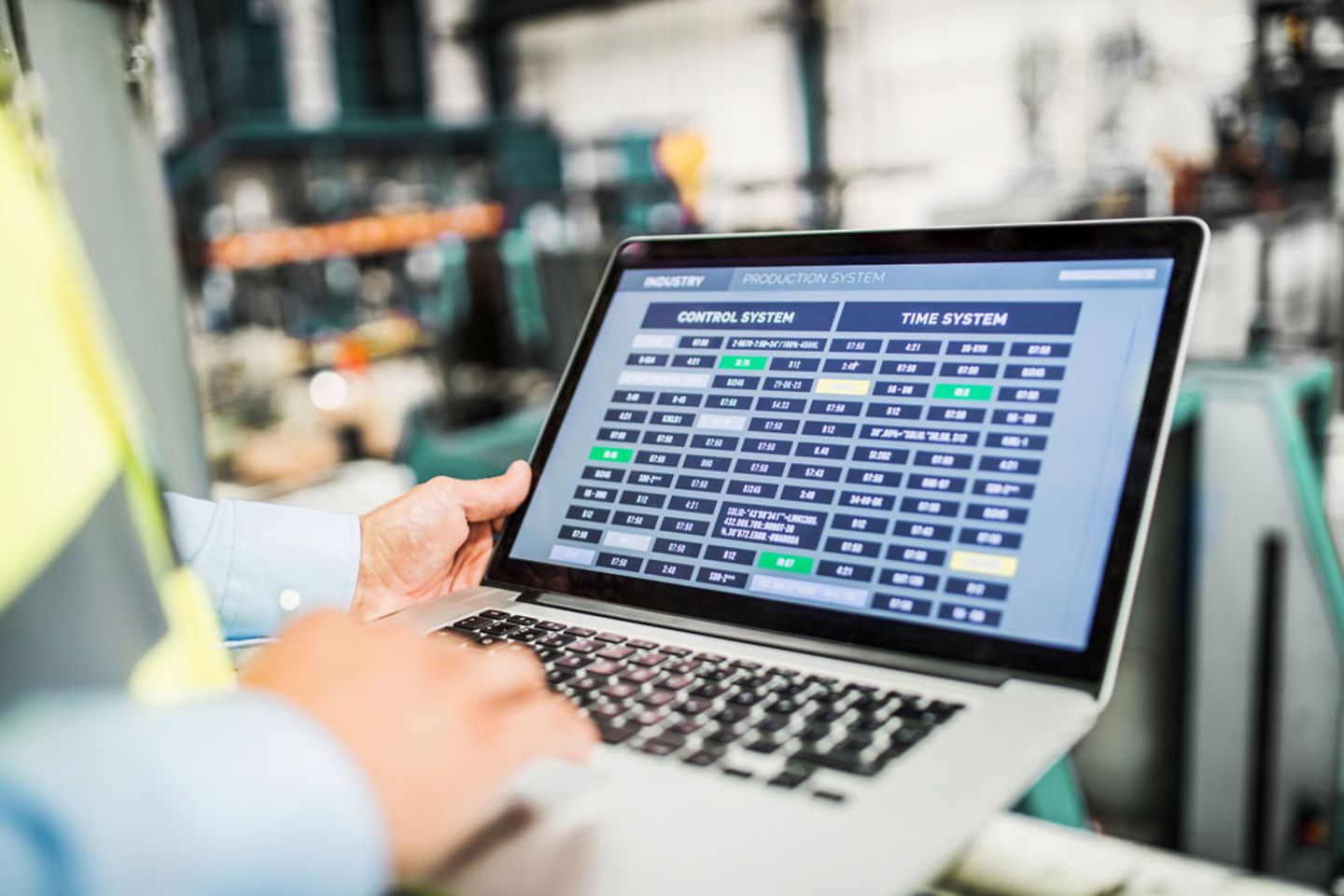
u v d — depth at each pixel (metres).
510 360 4.62
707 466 0.76
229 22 9.73
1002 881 0.62
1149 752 1.39
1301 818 1.32
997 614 0.61
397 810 0.33
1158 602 1.35
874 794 0.47
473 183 9.55
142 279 1.33
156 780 0.27
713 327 0.82
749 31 11.43
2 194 0.34
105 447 0.34
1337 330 3.12
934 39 10.34
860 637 0.64
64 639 0.32
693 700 0.58
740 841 0.44
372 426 5.29
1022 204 5.06
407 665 0.36
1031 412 0.66
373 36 11.06
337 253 7.42
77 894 0.25
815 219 8.79
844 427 0.72
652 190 9.91
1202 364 1.39
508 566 0.81
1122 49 7.97
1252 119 5.19
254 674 0.37
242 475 4.64
